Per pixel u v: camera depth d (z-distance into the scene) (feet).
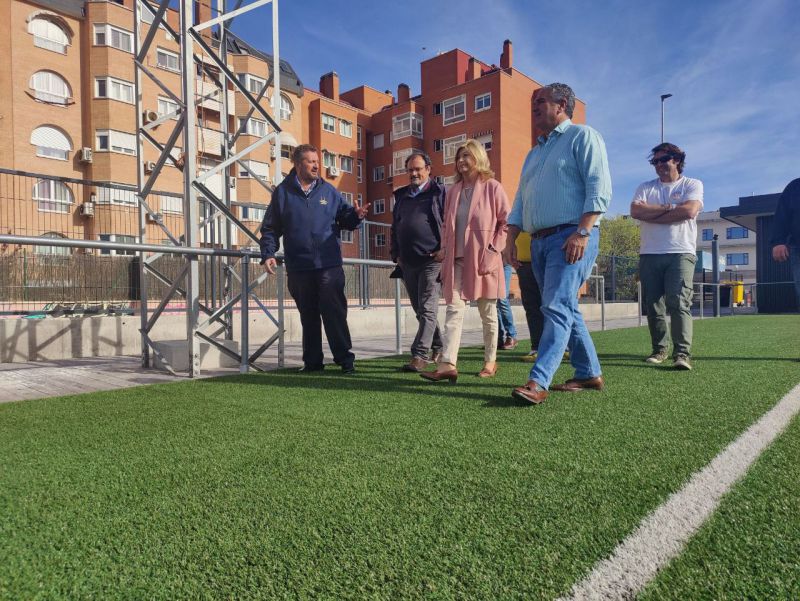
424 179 13.09
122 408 8.20
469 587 3.13
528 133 105.50
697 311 68.59
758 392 9.04
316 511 4.24
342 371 12.74
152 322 13.69
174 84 77.97
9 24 66.59
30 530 3.93
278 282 13.87
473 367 12.95
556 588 3.11
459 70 110.52
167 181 75.46
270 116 15.24
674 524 3.90
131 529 3.95
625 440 6.14
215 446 6.07
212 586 3.19
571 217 8.68
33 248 18.17
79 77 71.92
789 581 3.14
